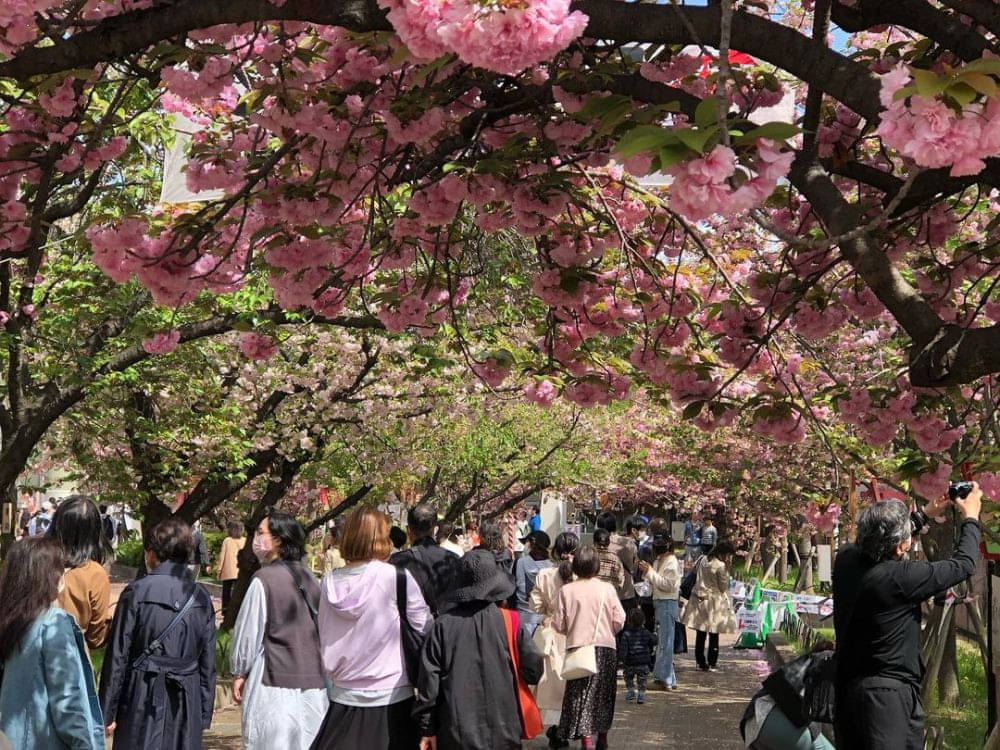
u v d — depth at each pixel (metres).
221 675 12.73
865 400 6.73
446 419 16.64
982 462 6.27
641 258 6.57
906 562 5.34
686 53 5.11
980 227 8.38
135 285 9.87
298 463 14.30
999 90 2.94
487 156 5.47
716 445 22.38
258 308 9.55
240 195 5.32
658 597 14.53
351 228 6.59
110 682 6.29
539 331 7.66
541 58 3.22
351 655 6.20
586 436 19.75
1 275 9.34
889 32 6.23
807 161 4.27
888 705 5.28
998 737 7.29
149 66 5.46
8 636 4.74
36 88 5.38
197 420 11.90
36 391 10.33
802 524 24.89
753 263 8.88
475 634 6.44
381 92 5.26
